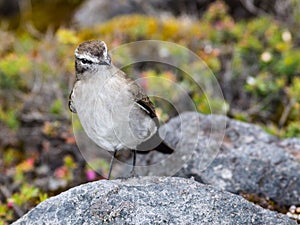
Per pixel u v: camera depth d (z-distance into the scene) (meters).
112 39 16.09
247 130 10.91
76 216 7.64
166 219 7.47
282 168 10.00
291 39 15.82
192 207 7.68
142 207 7.59
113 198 7.70
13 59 14.83
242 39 15.35
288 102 14.16
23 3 19.97
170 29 16.45
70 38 13.57
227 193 8.02
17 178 12.69
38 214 7.80
